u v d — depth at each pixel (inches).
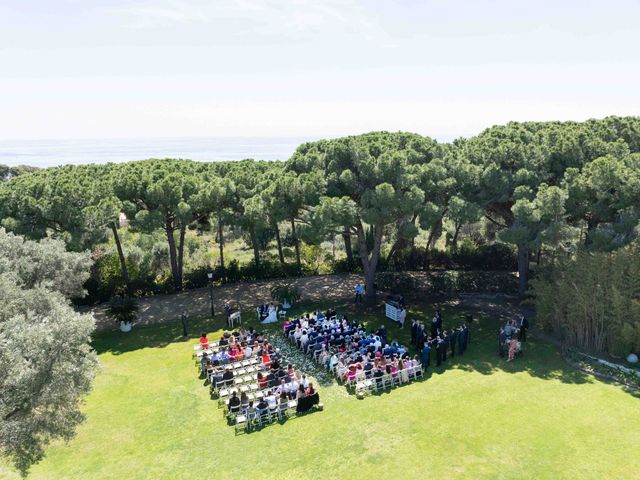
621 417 621.6
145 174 1144.8
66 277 869.8
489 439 586.2
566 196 841.5
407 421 635.5
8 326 488.7
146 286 1250.6
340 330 904.3
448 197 1035.9
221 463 569.3
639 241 791.1
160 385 783.7
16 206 1021.8
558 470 523.5
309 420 657.0
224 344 888.3
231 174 1243.8
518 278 1220.5
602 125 1087.0
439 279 1221.1
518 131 1129.4
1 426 445.4
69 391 501.7
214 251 1795.0
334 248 1679.4
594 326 810.2
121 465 577.3
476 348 885.2
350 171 1000.2
